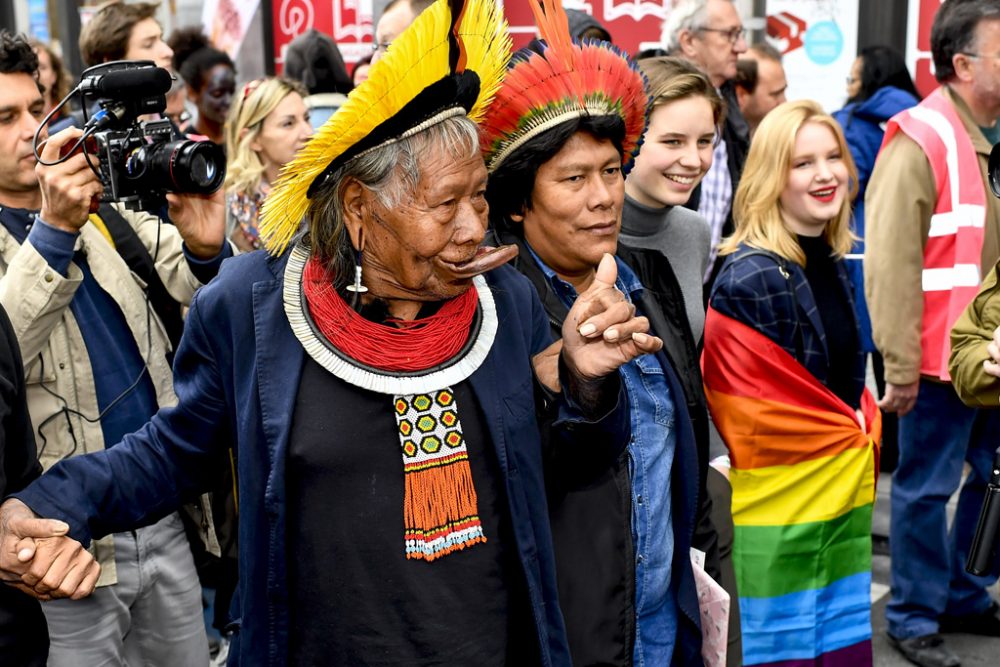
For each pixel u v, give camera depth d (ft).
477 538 5.63
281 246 5.68
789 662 10.61
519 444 5.79
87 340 8.67
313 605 5.58
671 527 7.66
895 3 19.94
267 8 22.30
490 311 5.87
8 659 6.43
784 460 10.53
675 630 7.77
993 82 12.55
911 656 13.21
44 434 8.50
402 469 5.56
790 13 20.83
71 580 5.72
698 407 7.94
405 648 5.52
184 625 9.32
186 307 9.33
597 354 5.74
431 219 5.45
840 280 11.11
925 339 12.81
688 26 16.02
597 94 6.91
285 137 14.52
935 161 12.51
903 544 13.29
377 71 5.22
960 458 12.98
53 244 8.04
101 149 7.98
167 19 23.15
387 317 5.76
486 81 5.80
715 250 15.02
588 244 7.15
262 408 5.52
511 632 5.79
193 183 7.96
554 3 6.89
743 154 15.94
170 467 5.98
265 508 5.53
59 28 24.09
